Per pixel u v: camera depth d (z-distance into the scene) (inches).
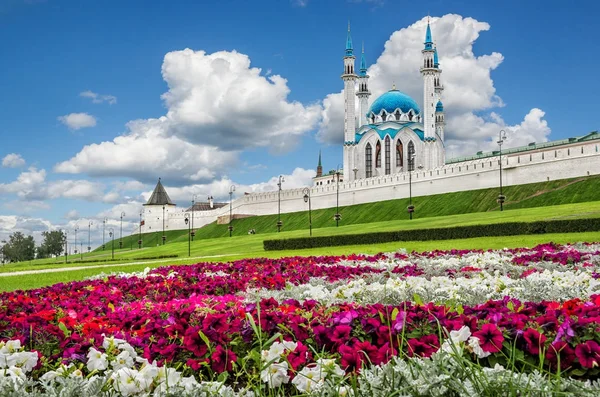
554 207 2313.0
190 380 221.5
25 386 220.1
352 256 971.9
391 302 432.8
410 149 5575.8
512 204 3592.5
